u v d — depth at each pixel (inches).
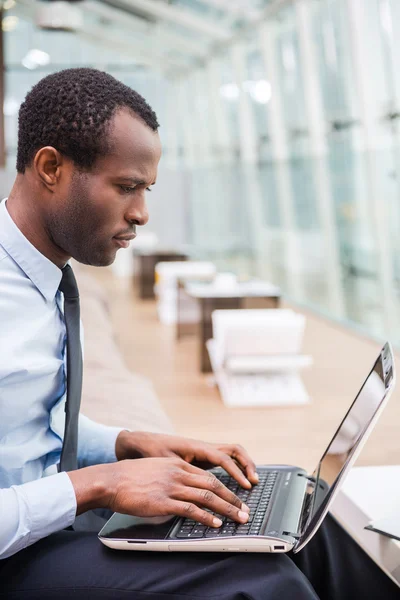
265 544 42.0
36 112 45.3
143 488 43.8
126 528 45.8
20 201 47.5
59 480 43.6
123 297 341.1
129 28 490.3
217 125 455.8
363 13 223.5
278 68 323.6
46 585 43.0
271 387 168.7
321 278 301.3
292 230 329.1
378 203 235.3
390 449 133.5
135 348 229.6
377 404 44.9
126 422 95.1
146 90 578.9
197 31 403.2
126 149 44.9
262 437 144.6
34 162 45.6
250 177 382.6
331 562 53.3
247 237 398.3
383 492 58.0
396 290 234.5
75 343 49.2
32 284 47.4
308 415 159.2
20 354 45.8
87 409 98.7
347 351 223.5
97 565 43.4
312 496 49.8
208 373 196.4
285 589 40.8
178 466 46.0
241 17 344.2
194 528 44.8
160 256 329.4
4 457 46.5
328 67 267.0
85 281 239.3
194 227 537.0
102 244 46.8
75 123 44.1
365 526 51.9
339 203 272.8
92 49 573.0
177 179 550.0
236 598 40.3
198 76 495.8
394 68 217.6
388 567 50.2
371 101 229.5
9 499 41.8
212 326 196.2
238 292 204.8
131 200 46.6
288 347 171.3
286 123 325.1
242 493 51.7
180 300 239.9
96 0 445.1
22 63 567.5
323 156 280.1
